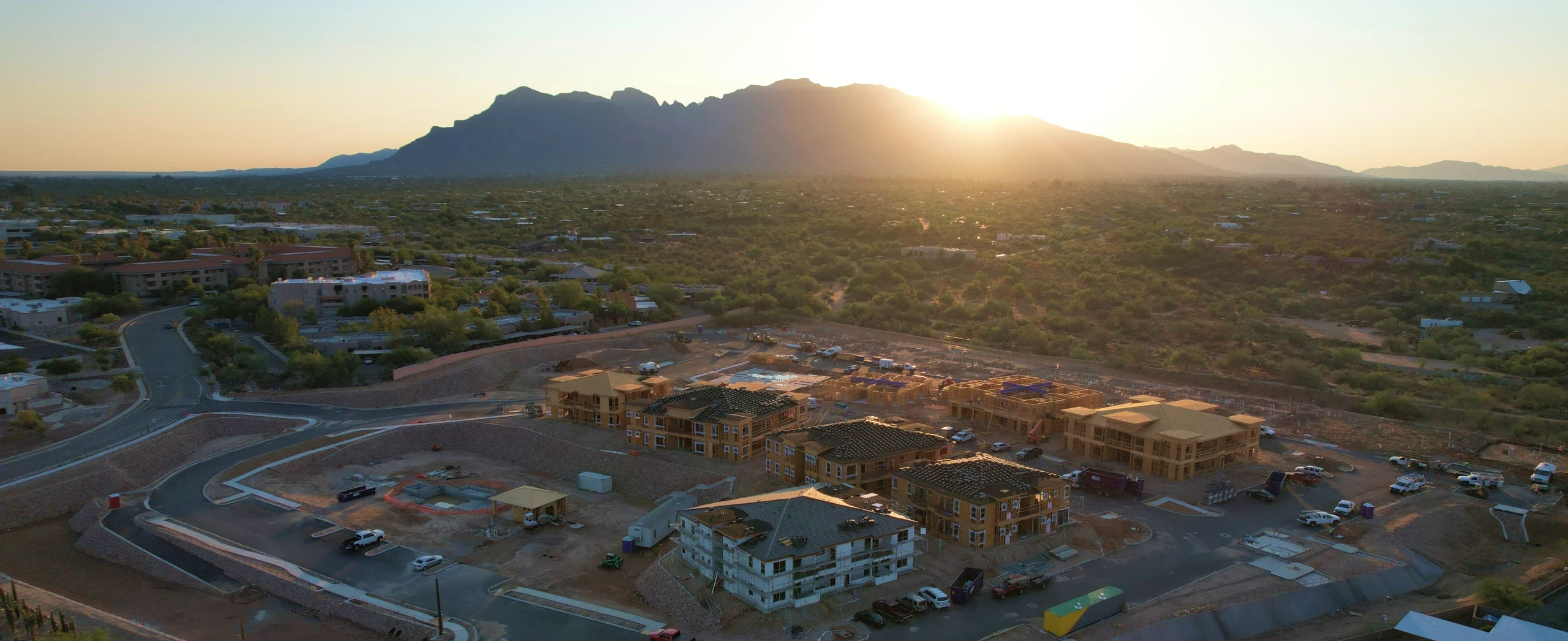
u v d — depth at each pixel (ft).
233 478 452.76
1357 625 310.04
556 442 501.97
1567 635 283.38
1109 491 418.51
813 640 288.71
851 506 341.21
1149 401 513.45
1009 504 358.43
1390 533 376.48
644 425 488.44
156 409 531.09
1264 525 387.34
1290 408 565.12
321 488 449.48
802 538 311.88
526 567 361.51
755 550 305.32
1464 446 488.44
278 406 551.59
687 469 450.30
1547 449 479.82
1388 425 524.11
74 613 320.91
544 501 410.31
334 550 376.89
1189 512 401.49
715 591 319.88
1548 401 549.13
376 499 438.40
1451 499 415.44
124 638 303.27
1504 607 315.99
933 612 308.19
